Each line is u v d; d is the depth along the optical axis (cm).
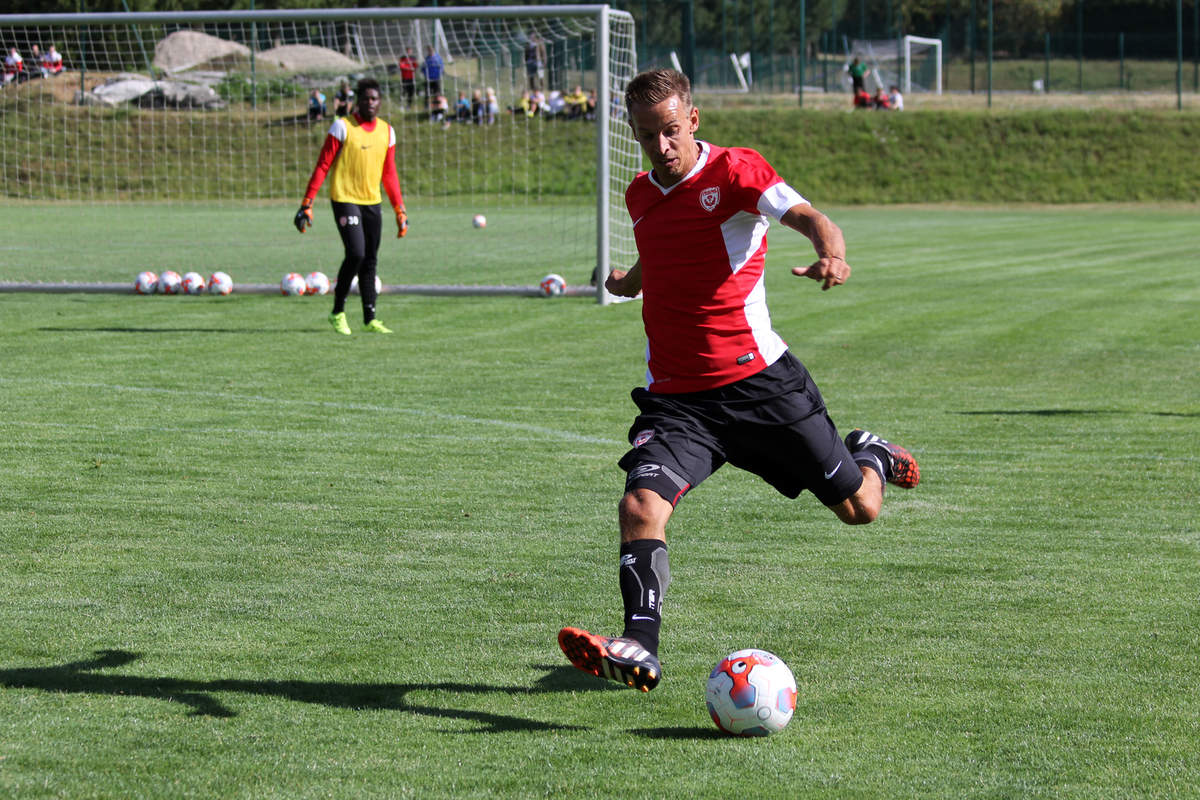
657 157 835
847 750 750
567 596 1057
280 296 3419
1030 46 10681
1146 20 10675
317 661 902
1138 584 1090
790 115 9325
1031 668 891
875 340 2591
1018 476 1495
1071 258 4525
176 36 6862
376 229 2614
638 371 2236
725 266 854
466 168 6500
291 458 1566
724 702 766
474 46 6431
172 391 2016
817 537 1243
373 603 1036
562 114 6500
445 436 1700
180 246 4978
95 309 3112
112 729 772
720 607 1031
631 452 867
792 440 878
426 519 1299
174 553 1173
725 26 10556
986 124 9194
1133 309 3070
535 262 4391
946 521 1302
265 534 1240
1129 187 8638
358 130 2522
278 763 723
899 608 1028
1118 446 1650
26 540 1209
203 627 973
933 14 11094
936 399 1975
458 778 704
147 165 6388
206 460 1551
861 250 4922
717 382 867
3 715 792
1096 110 9325
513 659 911
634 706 826
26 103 6119
